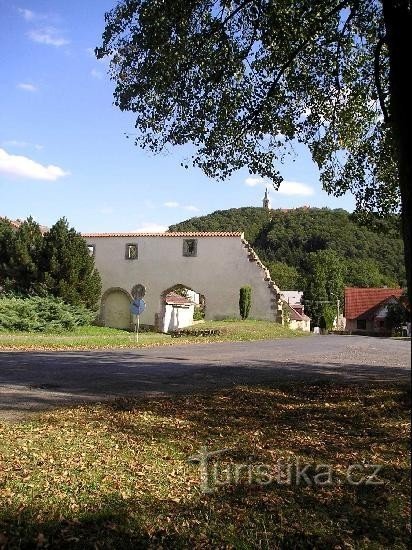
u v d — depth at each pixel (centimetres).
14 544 397
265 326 3572
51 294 3378
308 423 800
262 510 476
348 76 1007
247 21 878
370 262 9206
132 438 699
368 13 895
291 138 1044
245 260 4019
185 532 428
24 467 566
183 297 4800
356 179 1166
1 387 1080
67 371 1360
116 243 4253
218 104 966
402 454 646
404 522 456
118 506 472
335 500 501
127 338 2736
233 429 760
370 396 1009
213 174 1045
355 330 6856
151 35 836
